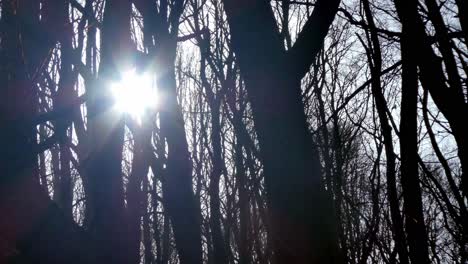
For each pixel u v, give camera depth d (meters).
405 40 2.07
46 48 3.67
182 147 4.42
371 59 2.19
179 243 4.30
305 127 2.29
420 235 1.91
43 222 2.41
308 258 2.11
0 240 2.31
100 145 3.04
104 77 3.30
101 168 2.96
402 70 2.04
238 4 2.37
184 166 4.40
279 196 2.21
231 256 7.12
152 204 8.65
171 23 3.89
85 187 3.74
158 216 8.97
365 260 2.22
